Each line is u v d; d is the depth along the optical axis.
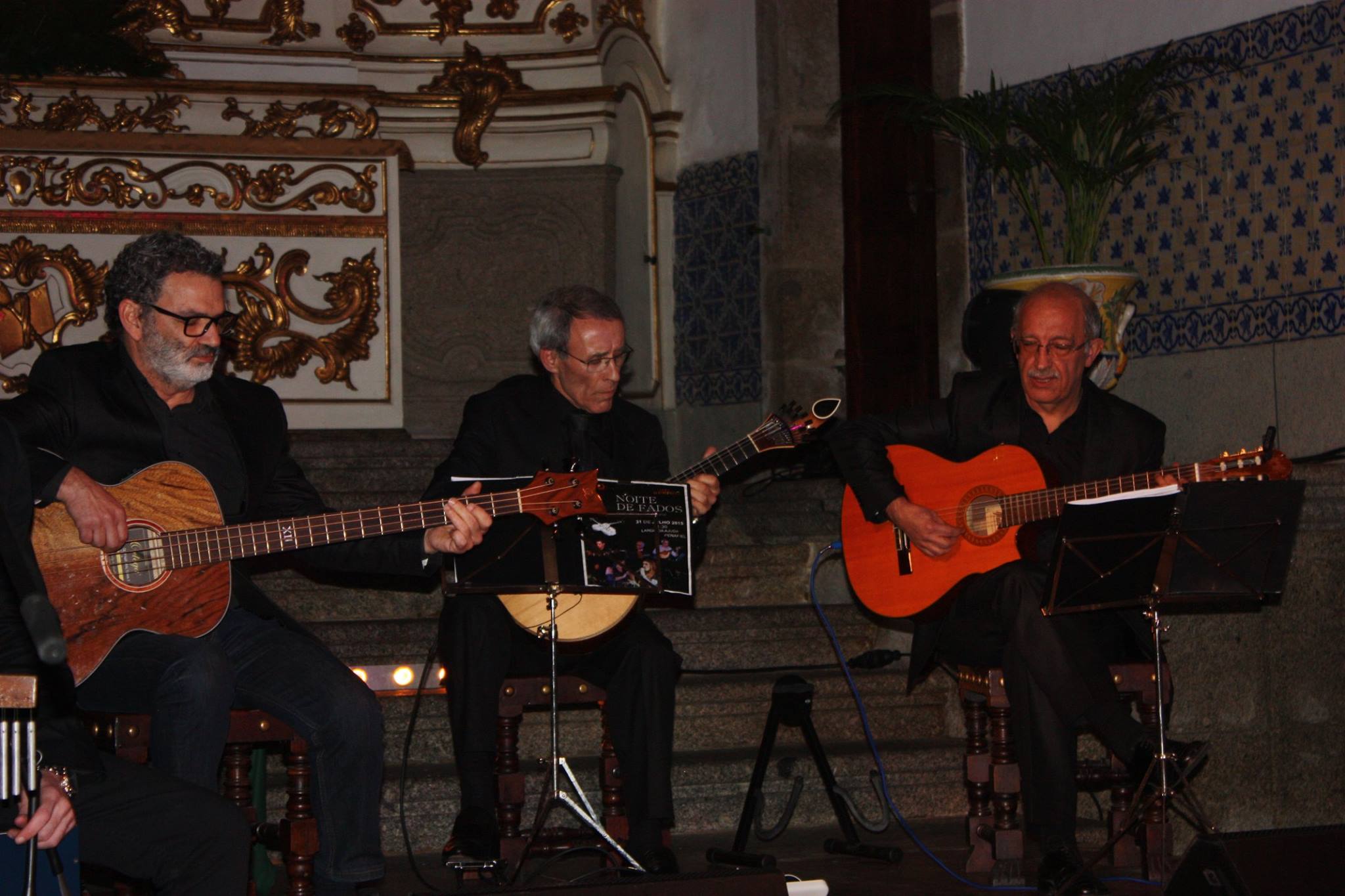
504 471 4.15
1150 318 5.69
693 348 7.52
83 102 5.90
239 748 3.71
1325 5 5.02
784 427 4.04
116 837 2.96
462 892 2.84
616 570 3.57
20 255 5.66
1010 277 5.34
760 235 7.05
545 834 3.97
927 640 4.32
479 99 7.31
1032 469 4.22
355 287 6.09
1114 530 3.49
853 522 4.42
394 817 4.40
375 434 6.03
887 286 6.91
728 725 4.95
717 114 7.34
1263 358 5.25
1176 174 5.57
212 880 3.00
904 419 4.45
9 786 2.57
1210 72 5.43
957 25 6.50
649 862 3.80
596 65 7.35
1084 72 5.92
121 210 5.80
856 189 6.89
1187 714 4.62
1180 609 4.62
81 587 3.44
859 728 5.08
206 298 3.62
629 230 7.53
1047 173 6.06
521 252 7.48
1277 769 4.70
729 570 5.56
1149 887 3.93
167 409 3.73
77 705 3.21
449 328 7.46
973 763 4.16
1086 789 4.10
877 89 5.86
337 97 6.23
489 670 3.88
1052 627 3.83
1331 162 5.01
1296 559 4.72
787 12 6.88
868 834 4.62
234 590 3.66
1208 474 3.89
